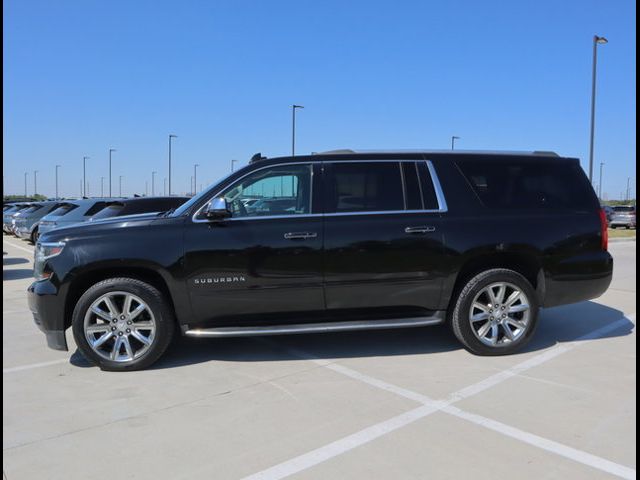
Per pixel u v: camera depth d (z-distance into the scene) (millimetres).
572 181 5539
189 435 3545
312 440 3453
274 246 4898
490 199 5297
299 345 5668
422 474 3021
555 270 5281
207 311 4922
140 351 4871
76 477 3031
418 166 5254
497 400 4094
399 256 5047
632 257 15289
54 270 4766
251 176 5066
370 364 5000
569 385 4410
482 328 5223
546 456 3215
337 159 5168
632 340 5836
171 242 4812
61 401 4152
